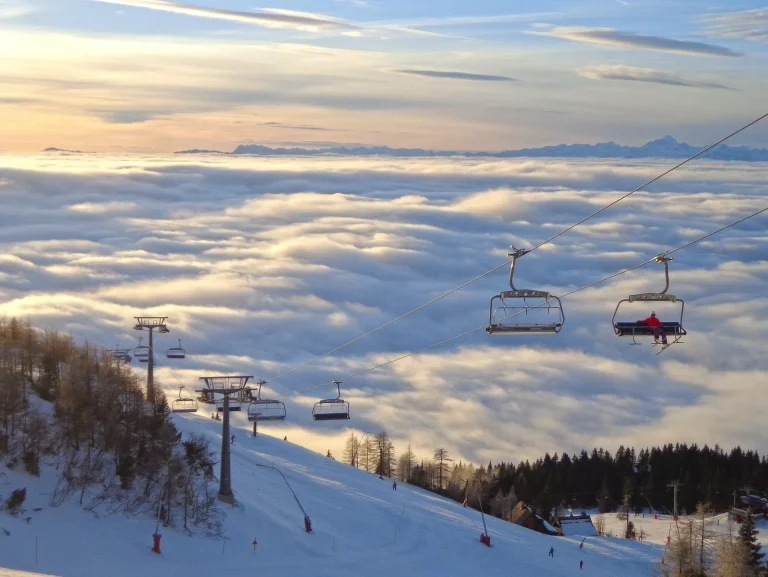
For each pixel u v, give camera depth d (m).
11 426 46.50
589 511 119.19
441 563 51.50
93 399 50.56
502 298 26.30
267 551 46.25
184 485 48.62
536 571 54.34
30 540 39.56
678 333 25.33
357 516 58.66
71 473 45.75
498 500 110.19
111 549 40.88
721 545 63.56
